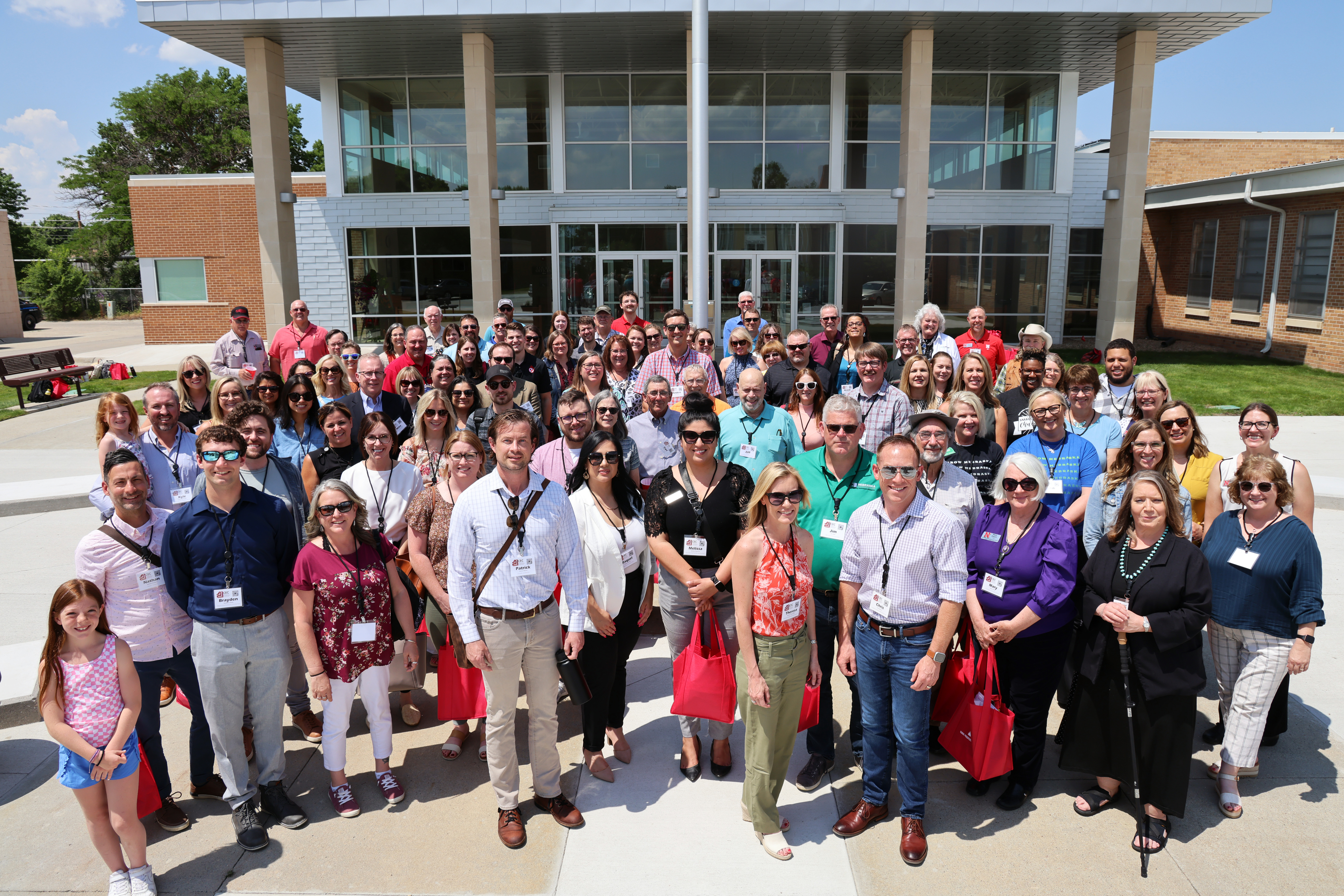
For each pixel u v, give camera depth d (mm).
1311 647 3975
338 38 16703
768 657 3746
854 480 4441
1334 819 4082
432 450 5586
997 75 20031
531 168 19781
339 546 4148
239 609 3900
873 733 3977
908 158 17016
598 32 16391
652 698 5473
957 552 3729
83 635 3471
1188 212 23266
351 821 4137
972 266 20594
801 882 3668
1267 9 15461
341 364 6762
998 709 4020
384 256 20141
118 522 4066
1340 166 16688
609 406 5473
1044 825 4070
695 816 4172
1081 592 4176
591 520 4500
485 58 16578
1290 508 4207
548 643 4039
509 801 3975
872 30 16531
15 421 15172
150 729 4062
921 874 3705
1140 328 25062
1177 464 5156
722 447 5816
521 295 20109
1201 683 3787
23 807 4320
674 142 19531
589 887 3643
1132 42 16844
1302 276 18750
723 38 16984
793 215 19797
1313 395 15188
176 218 28094
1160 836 3891
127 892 3572
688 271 19906
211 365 10531
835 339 9398
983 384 6082
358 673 4137
